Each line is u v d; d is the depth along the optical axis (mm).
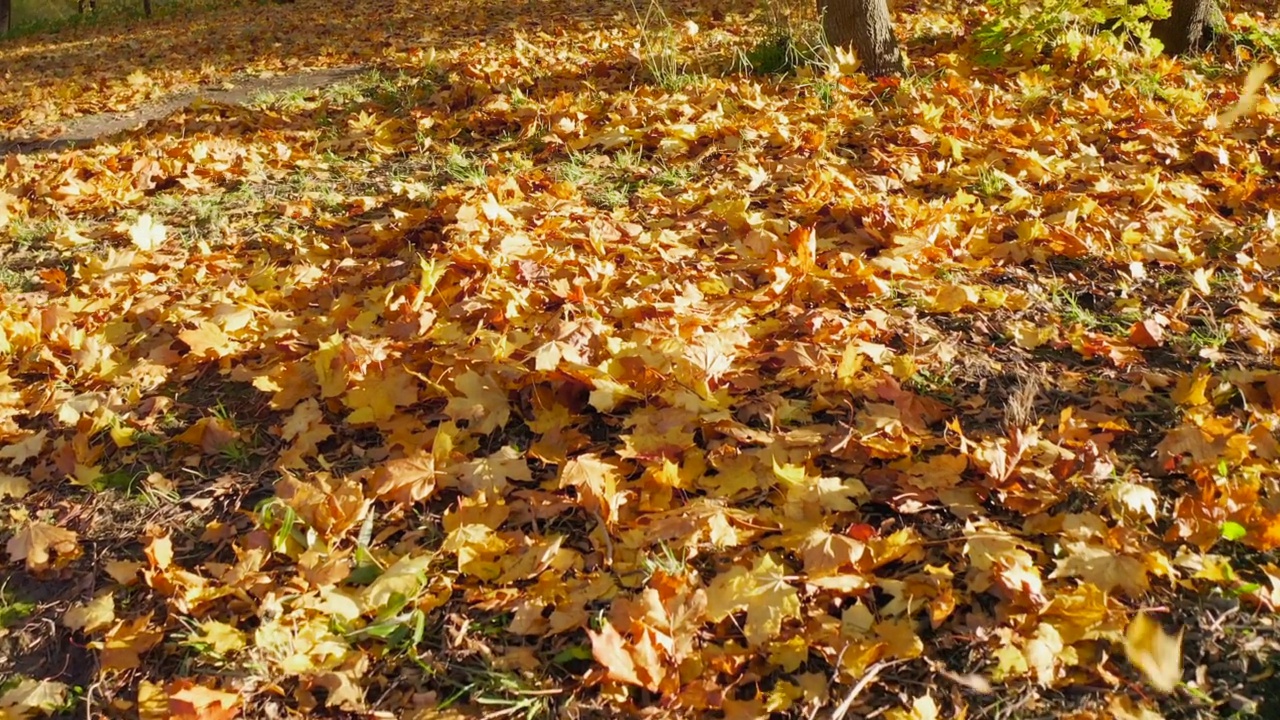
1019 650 1999
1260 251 3652
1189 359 3016
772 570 2191
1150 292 3482
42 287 4250
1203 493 2312
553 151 5488
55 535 2570
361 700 2049
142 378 3336
